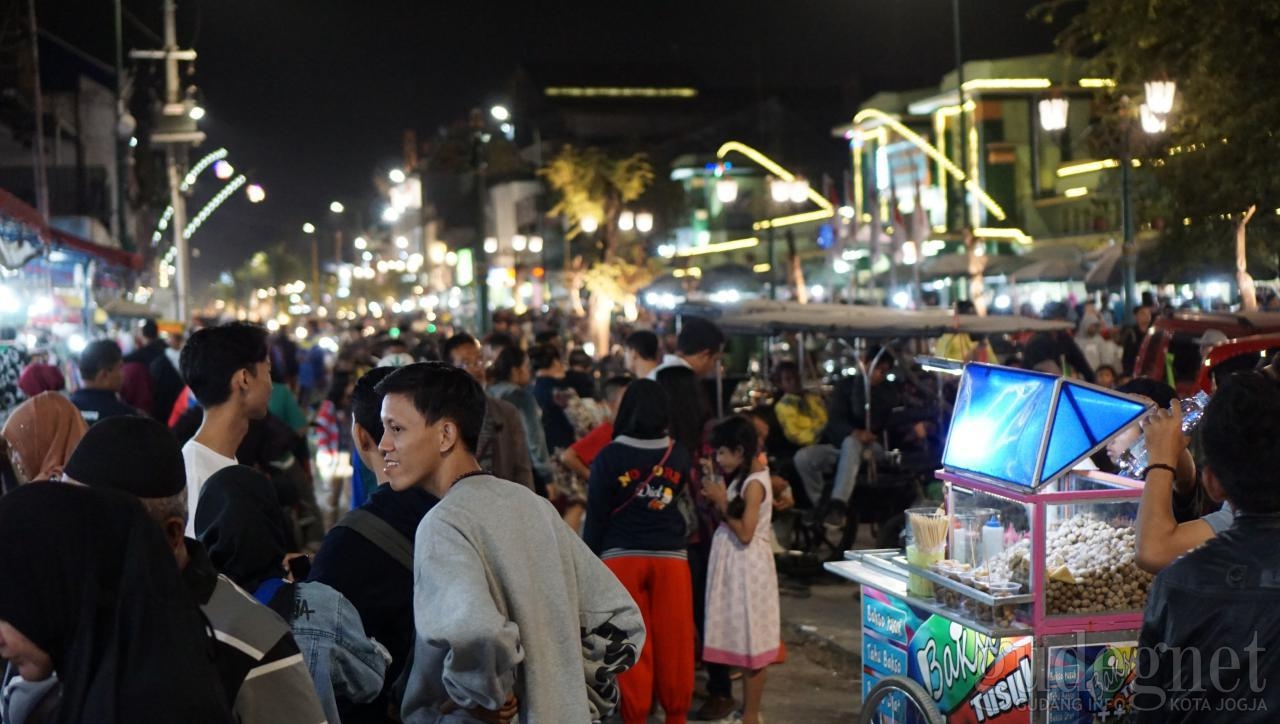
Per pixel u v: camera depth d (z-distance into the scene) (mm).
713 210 60375
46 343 14672
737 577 7453
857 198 44312
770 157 64812
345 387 15930
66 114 39281
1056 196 42531
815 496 12422
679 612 6957
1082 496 4789
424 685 3529
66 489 2520
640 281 44250
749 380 17438
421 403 3701
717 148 68188
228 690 2824
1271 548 3205
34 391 9055
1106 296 25938
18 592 2424
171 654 2467
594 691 3756
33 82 21984
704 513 8359
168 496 3020
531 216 68000
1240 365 9180
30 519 2459
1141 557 3855
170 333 18859
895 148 46688
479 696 3311
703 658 7551
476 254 26094
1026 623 4750
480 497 3541
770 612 7500
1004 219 40594
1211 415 3340
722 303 15461
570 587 3631
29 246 14188
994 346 20984
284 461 9039
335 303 116188
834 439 12547
